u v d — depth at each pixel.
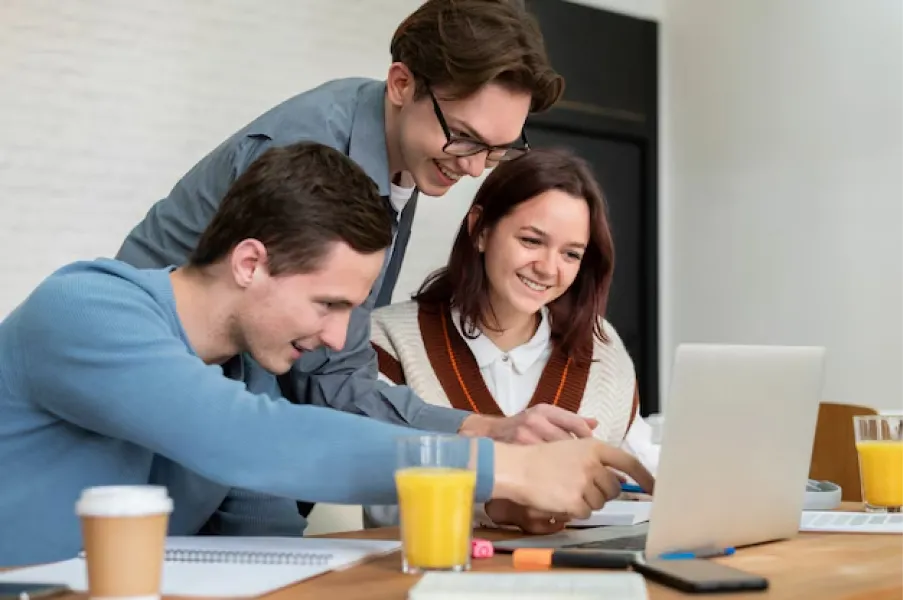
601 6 4.87
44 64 3.49
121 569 1.00
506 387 2.23
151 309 1.35
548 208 2.11
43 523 1.38
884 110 4.30
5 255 3.43
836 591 1.12
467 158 1.82
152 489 1.04
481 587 1.03
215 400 1.28
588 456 1.37
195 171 1.95
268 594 1.09
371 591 1.11
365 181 1.38
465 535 1.21
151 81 3.71
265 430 1.27
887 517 1.71
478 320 2.24
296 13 4.04
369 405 1.81
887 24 4.30
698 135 4.98
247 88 3.93
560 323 2.27
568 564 1.24
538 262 2.12
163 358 1.29
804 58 4.58
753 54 4.76
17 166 3.45
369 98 1.93
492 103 1.77
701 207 4.95
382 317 2.28
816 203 4.52
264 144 1.87
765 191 4.71
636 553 1.25
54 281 1.37
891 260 4.26
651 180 5.04
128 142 3.66
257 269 1.36
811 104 4.55
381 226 1.37
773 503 1.44
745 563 1.29
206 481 1.58
